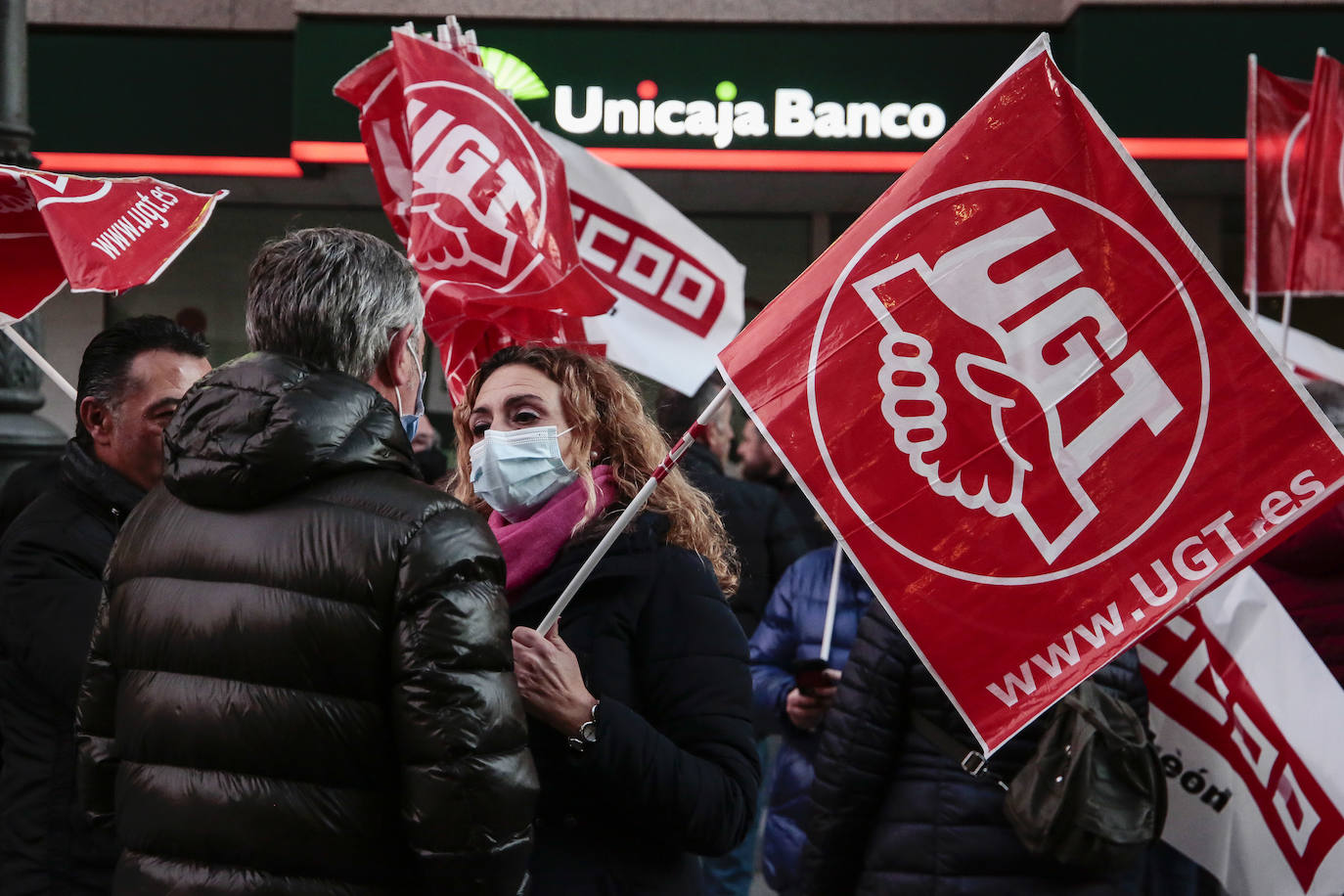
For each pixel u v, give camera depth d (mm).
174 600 2020
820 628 4258
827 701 3963
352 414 2035
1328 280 4914
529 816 1978
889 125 9445
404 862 1980
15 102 4867
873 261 2414
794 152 9445
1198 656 3504
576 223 5242
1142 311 2338
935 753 3055
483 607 1978
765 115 9430
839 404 2395
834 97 9438
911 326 2395
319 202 10734
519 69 9406
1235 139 9242
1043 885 2963
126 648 2080
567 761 2445
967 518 2359
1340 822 3373
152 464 2982
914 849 3025
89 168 9766
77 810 2766
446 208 3799
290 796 1923
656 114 9422
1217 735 3479
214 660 1968
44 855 2764
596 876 2475
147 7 9703
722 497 5445
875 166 9453
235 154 9766
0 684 2867
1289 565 3600
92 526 2912
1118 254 2348
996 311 2379
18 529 2908
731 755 2541
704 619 2623
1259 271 5453
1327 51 9188
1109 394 2344
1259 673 3471
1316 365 5289
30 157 4941
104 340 2998
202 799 1947
